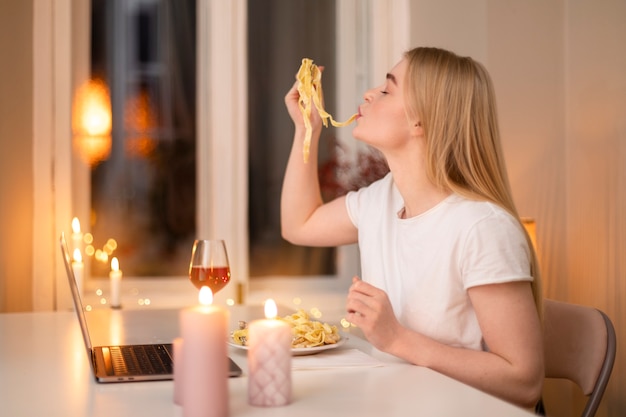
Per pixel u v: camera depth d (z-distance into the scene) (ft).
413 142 5.44
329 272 10.39
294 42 10.23
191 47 9.99
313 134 6.64
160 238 9.91
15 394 3.76
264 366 3.49
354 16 10.36
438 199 5.39
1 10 8.70
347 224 6.37
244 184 9.89
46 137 9.10
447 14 9.89
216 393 3.21
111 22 9.76
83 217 9.64
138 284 9.79
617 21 8.91
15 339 5.48
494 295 4.81
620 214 8.75
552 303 5.86
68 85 9.23
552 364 5.75
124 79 9.82
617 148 8.82
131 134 9.84
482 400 3.67
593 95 9.36
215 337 3.21
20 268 8.93
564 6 10.00
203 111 10.00
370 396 3.73
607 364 5.46
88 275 9.64
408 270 5.34
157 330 5.98
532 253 5.17
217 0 9.84
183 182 9.97
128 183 9.82
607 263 8.99
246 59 9.98
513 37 9.91
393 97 5.46
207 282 5.39
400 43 10.01
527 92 9.91
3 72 8.75
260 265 10.13
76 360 4.65
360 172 9.63
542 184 9.89
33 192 9.05
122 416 3.34
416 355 4.59
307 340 4.73
